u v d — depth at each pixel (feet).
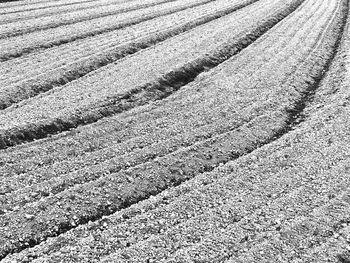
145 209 51.44
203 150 64.95
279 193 55.26
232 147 66.90
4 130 61.87
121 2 141.28
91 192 53.42
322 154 64.28
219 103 79.51
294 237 47.70
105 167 58.49
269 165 61.36
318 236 48.03
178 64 92.53
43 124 65.46
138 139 65.92
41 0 131.44
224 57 102.73
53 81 79.66
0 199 50.34
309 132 71.31
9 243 45.27
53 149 61.00
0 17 109.09
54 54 91.50
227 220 50.14
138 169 58.70
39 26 106.11
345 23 144.66
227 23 126.93
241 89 86.02
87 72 86.38
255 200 53.78
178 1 150.51
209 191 55.26
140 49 101.50
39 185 53.57
